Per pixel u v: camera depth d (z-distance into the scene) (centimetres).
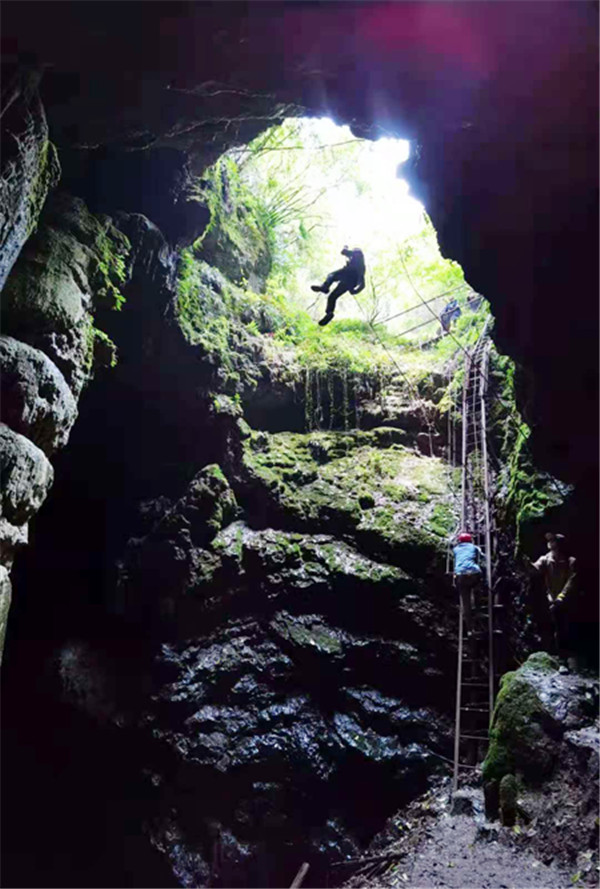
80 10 595
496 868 762
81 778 1254
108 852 1241
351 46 668
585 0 592
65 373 821
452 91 717
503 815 839
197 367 1255
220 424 1321
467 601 1102
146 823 1174
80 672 1255
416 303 1730
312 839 1096
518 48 650
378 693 1172
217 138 1009
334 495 1316
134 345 1148
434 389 1455
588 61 645
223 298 1407
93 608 1319
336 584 1224
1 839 1312
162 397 1278
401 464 1376
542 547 1018
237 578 1252
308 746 1132
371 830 1095
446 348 1506
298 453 1390
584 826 734
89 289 882
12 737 1290
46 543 1354
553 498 1004
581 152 719
